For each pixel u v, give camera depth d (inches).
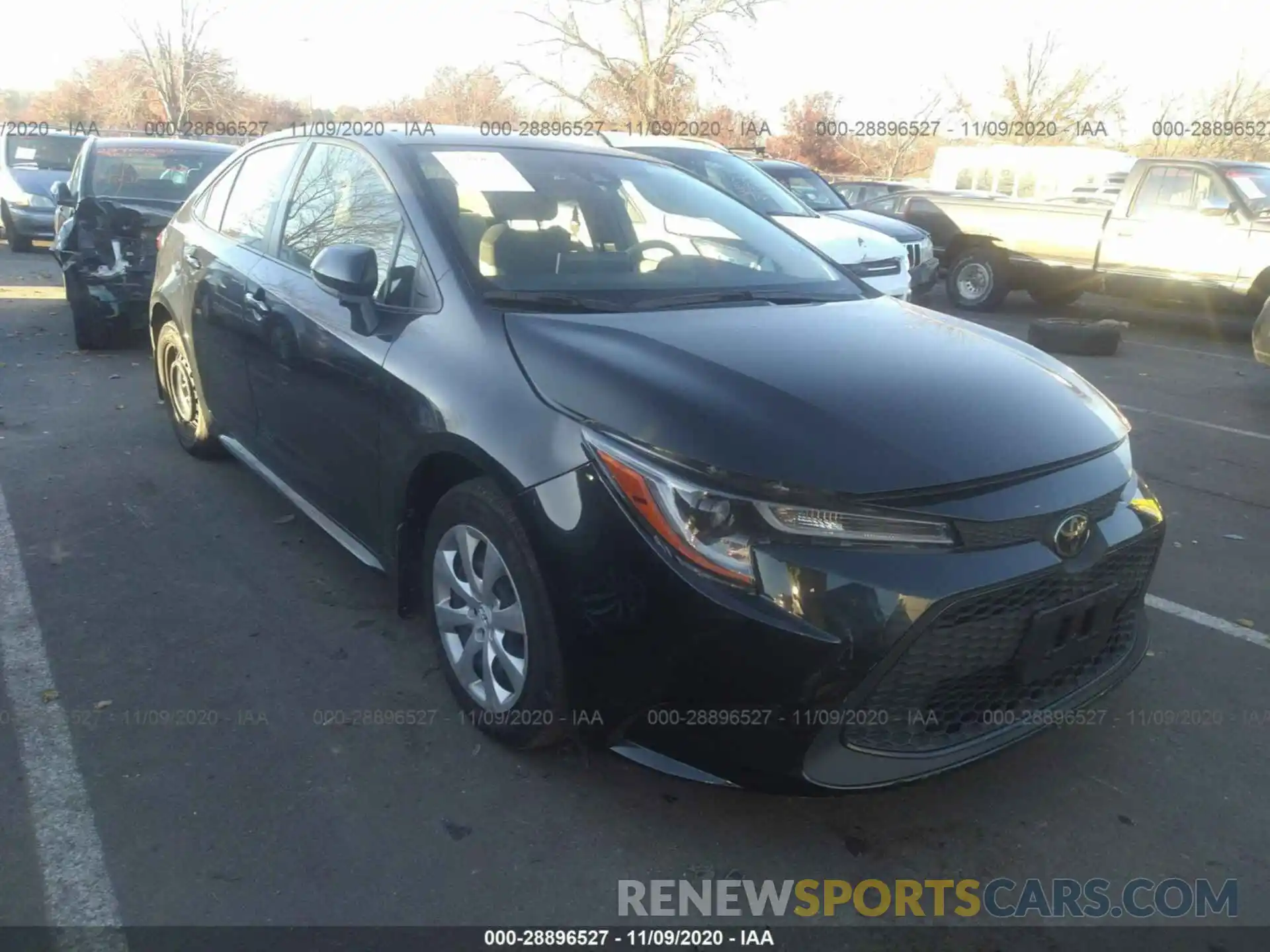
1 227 645.9
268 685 137.2
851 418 104.8
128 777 117.6
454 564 126.2
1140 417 299.0
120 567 170.1
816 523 96.7
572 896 102.8
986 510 100.8
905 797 119.3
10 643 145.9
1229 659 152.4
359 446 140.5
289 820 111.6
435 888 103.0
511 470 110.9
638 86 969.5
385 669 141.7
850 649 95.0
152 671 139.8
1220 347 429.1
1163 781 123.6
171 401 226.2
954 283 538.0
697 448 99.7
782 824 114.1
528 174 155.3
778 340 123.3
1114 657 121.0
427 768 120.7
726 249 158.1
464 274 130.5
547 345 117.0
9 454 222.8
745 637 95.7
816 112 1205.7
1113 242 472.1
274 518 192.2
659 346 116.7
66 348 327.6
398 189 144.7
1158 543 119.9
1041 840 113.1
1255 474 245.0
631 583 101.0
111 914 98.5
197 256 198.2
